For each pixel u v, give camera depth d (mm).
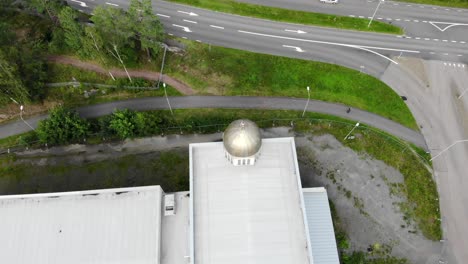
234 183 49094
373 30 78125
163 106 69500
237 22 78812
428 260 57906
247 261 44750
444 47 76688
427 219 60688
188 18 79000
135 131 65938
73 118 63844
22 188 62688
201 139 66875
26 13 76375
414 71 74000
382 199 62094
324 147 66188
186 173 63750
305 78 72250
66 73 71875
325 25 78562
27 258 49219
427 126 68688
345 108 69750
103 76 72062
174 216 53531
